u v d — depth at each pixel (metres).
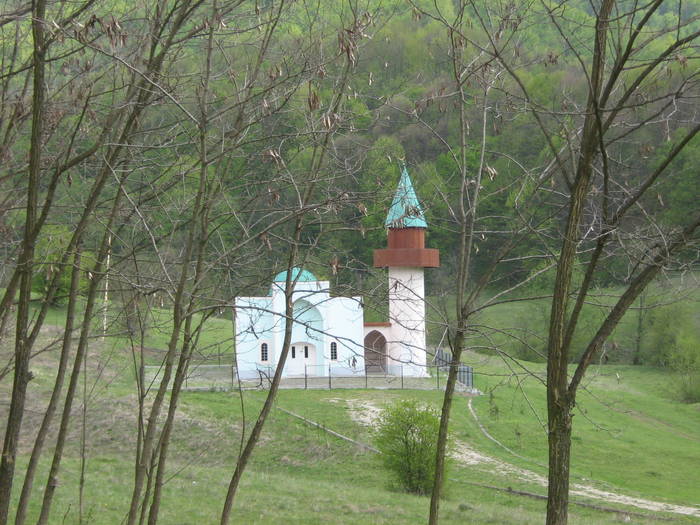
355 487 116.25
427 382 199.50
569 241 36.94
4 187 38.12
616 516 102.62
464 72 43.91
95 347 127.12
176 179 35.41
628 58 34.03
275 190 34.09
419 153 121.50
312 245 36.84
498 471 130.00
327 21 38.75
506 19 38.25
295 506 93.94
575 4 54.38
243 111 34.34
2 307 32.34
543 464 136.25
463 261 42.84
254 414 154.75
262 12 34.88
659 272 38.28
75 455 115.62
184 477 107.44
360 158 38.69
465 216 43.00
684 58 32.81
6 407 125.25
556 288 37.31
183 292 33.97
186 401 156.88
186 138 42.53
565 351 37.16
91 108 34.78
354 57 32.66
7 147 33.53
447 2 75.94
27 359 29.14
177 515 82.06
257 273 37.97
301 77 33.97
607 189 36.34
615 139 34.84
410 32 57.66
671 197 107.19
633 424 181.88
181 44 34.50
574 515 105.12
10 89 40.94
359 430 151.00
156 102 33.03
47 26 28.44
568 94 46.91
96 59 38.66
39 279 106.62
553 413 37.09
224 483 105.44
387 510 95.62
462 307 43.09
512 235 43.56
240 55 39.44
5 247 35.97
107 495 87.62
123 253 39.72
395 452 115.44
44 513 34.84
